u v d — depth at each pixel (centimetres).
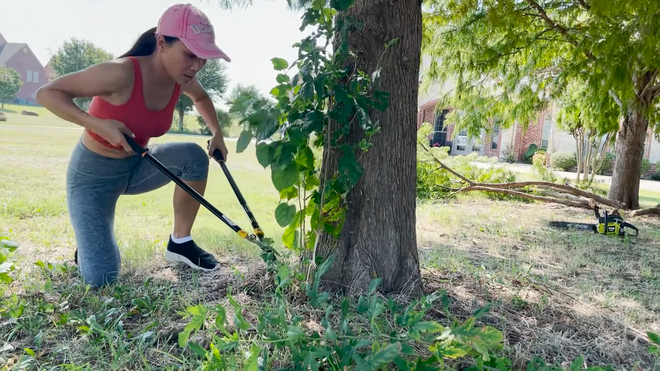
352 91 255
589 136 1336
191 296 275
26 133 1786
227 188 800
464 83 1002
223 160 323
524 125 1018
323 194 263
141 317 254
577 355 234
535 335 250
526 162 2447
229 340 189
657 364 229
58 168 919
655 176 2166
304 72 254
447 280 333
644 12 654
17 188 676
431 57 1027
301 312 255
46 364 203
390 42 267
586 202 848
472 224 602
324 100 265
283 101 258
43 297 267
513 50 930
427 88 1039
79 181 288
